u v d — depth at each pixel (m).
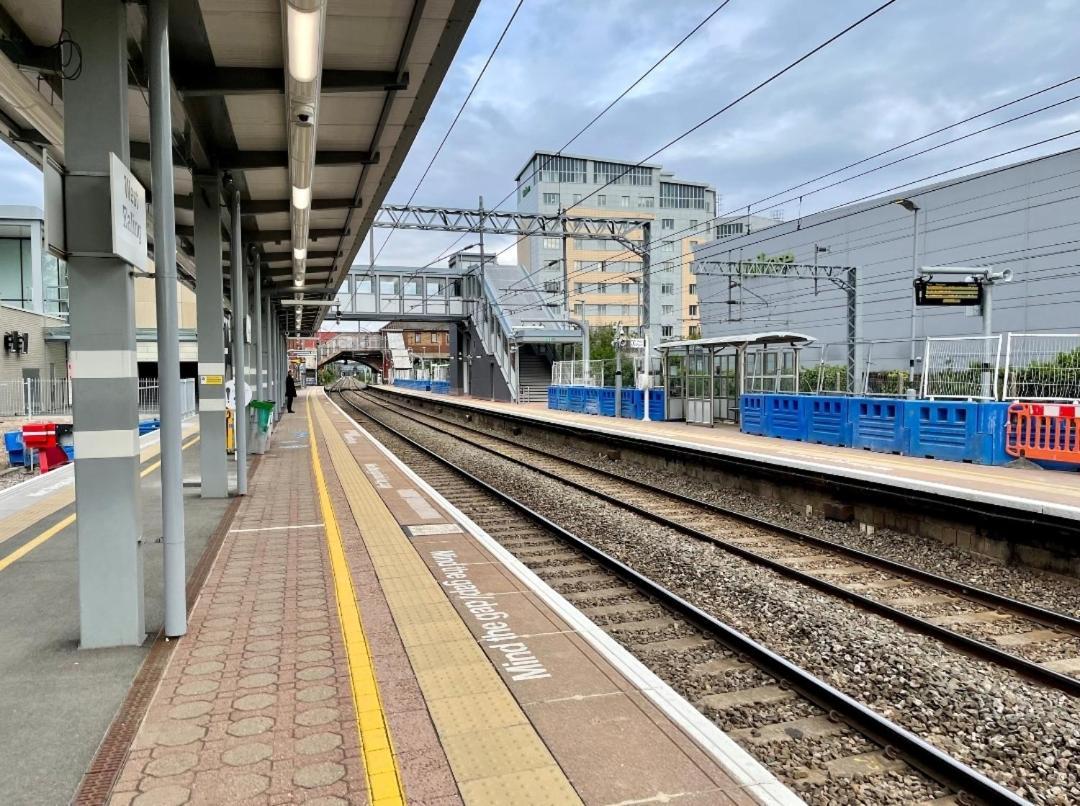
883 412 15.77
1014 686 5.09
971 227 36.47
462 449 21.20
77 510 4.83
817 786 3.78
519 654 4.77
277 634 5.15
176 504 5.05
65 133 4.68
